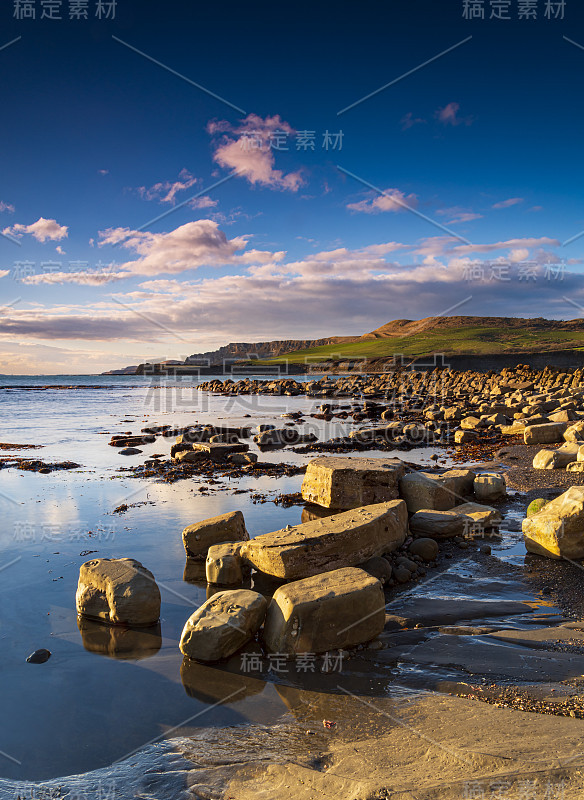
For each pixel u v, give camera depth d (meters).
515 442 20.30
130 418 34.19
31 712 4.75
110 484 14.67
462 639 5.86
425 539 8.84
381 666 5.37
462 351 129.25
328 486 11.52
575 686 4.70
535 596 7.14
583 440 15.90
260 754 4.03
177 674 5.37
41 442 23.34
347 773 3.61
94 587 6.72
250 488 14.12
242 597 6.18
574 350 101.69
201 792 3.62
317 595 5.75
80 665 5.57
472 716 4.29
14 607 7.02
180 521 10.98
